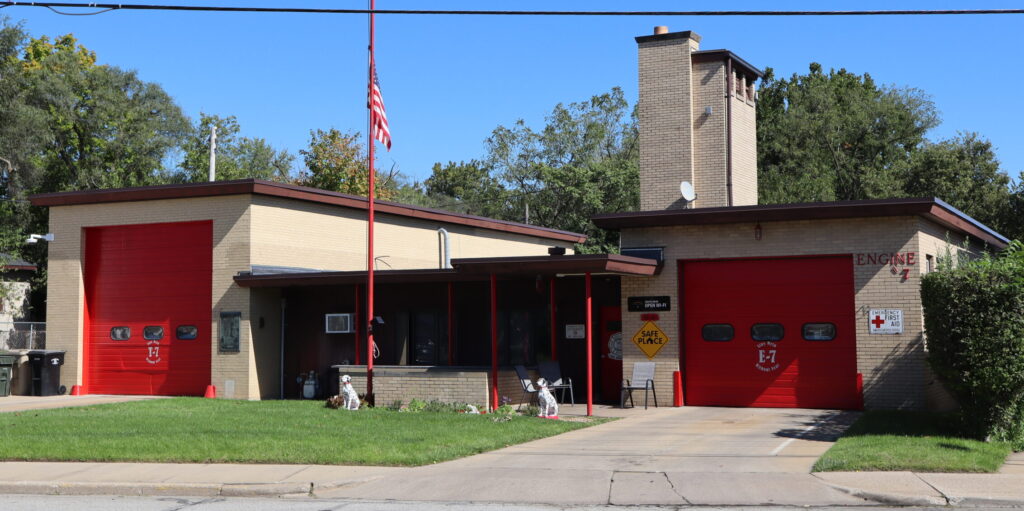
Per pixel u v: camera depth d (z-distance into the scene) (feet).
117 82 159.94
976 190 159.53
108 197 84.69
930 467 39.42
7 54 141.18
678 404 68.74
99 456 44.68
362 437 49.60
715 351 69.26
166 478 39.83
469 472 41.09
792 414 62.85
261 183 79.51
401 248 95.04
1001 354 45.70
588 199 163.73
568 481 38.88
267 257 81.00
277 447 46.21
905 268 63.46
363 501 36.27
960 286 46.83
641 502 35.32
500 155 190.80
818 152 189.37
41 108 150.71
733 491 36.60
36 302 148.25
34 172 144.56
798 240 66.44
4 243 130.93
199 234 83.56
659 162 83.10
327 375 83.05
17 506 35.86
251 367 79.66
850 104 200.13
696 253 69.05
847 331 65.72
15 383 86.38
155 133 161.58
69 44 187.01
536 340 77.77
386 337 82.64
